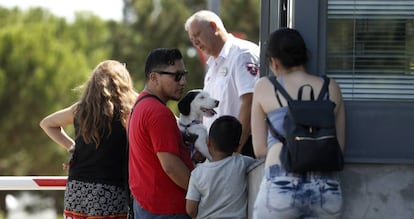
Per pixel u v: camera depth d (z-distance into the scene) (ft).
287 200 22.29
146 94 27.09
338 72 25.82
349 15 25.79
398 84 25.77
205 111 28.25
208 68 33.45
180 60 27.20
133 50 119.14
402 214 25.40
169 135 26.27
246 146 30.58
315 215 22.52
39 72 99.60
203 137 28.12
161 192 26.68
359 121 25.58
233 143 26.18
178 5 121.60
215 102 28.22
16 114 98.99
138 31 120.67
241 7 123.03
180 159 26.45
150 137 26.40
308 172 22.27
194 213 26.35
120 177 28.63
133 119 26.96
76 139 28.73
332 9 25.79
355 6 25.77
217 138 26.09
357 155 25.54
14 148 99.40
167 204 26.66
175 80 26.99
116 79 28.66
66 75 100.83
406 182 25.45
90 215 28.45
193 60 117.29
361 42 25.81
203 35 31.04
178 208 26.71
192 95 28.45
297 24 25.63
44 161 99.55
